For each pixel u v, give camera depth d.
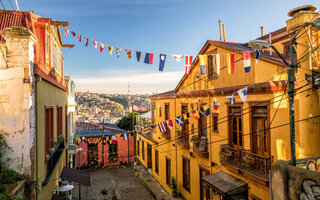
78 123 33.00
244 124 8.87
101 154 25.66
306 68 6.93
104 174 22.08
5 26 7.63
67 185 9.73
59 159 11.12
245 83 9.09
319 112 6.93
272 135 7.61
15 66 6.44
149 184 18.06
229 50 10.01
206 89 11.98
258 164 7.75
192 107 12.88
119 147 26.67
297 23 7.16
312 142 6.76
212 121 11.09
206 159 11.46
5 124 6.39
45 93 8.21
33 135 6.78
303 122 6.82
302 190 4.15
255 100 8.33
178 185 14.77
